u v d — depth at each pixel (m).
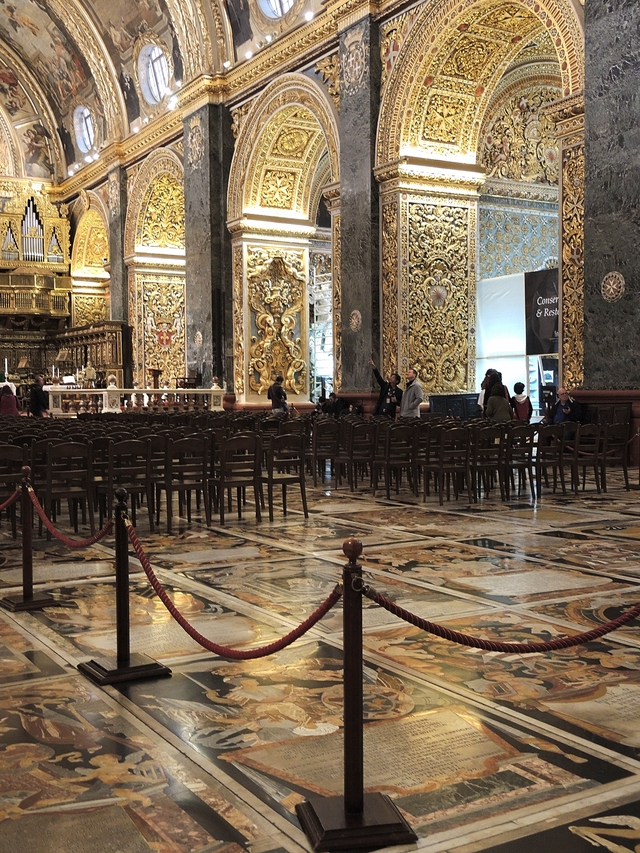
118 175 35.56
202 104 28.58
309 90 23.95
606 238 15.27
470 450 12.21
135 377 35.75
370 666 5.05
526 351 21.89
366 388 21.81
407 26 20.52
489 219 25.39
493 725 4.18
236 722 4.26
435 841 3.14
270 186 28.06
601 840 3.13
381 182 21.47
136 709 4.44
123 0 31.47
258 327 28.31
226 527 10.08
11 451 9.14
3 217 41.28
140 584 7.21
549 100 25.75
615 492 12.91
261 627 5.89
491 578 7.27
